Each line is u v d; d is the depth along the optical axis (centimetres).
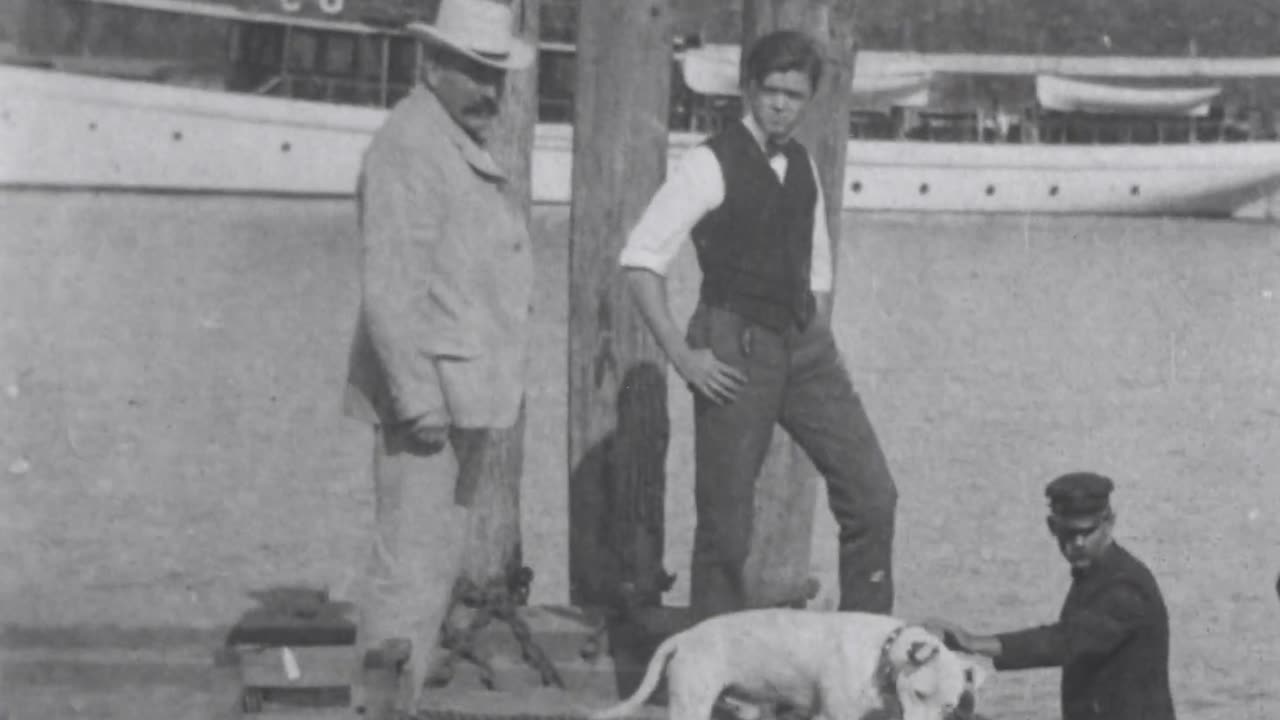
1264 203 4941
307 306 2802
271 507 1384
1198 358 2398
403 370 584
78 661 689
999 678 963
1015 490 1552
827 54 744
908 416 1956
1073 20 5538
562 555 1306
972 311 2909
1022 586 1195
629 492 810
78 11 5003
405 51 5062
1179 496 1537
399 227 584
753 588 754
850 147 4988
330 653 691
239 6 4984
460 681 677
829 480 646
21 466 1505
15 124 4644
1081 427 1884
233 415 1848
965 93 5500
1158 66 5531
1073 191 5000
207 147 4844
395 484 602
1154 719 571
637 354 812
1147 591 568
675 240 625
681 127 5141
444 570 612
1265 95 5466
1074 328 2722
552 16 4881
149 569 1096
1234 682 988
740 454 634
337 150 4972
